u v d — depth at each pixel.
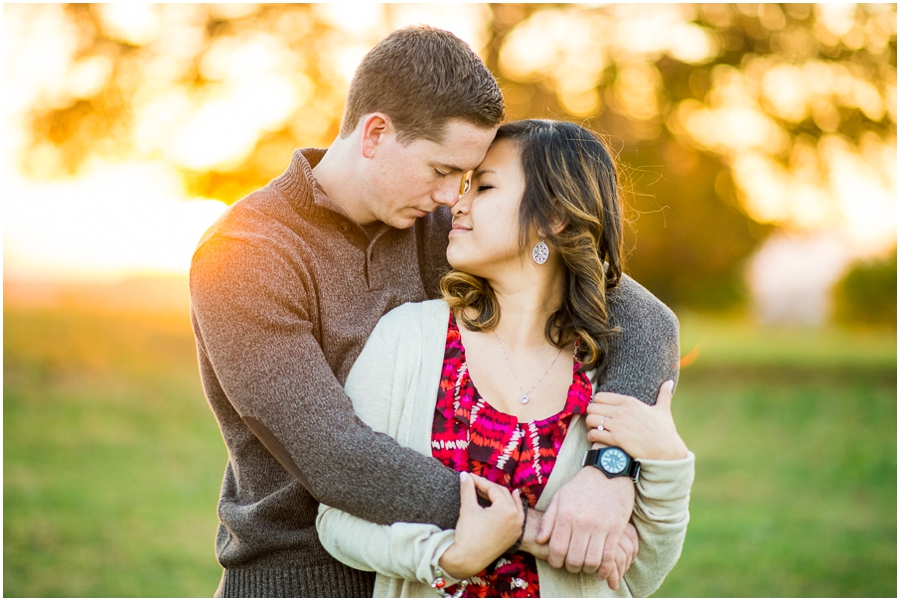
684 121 9.47
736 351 16.22
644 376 1.74
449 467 1.67
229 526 1.88
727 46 9.38
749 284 15.48
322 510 1.71
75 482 7.03
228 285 1.71
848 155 9.73
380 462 1.56
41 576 4.89
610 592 1.69
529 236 1.74
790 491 7.30
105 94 8.49
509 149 1.81
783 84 9.66
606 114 8.84
